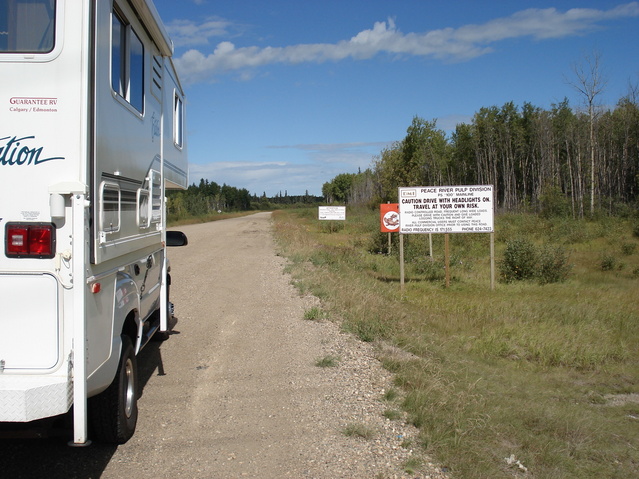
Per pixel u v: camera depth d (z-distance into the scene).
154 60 5.34
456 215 13.26
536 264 15.16
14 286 3.09
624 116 45.62
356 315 8.52
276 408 5.00
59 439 4.28
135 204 4.51
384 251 20.92
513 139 57.75
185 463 3.91
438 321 9.22
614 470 4.21
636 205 36.72
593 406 5.84
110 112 3.62
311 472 3.79
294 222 48.69
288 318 8.71
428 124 53.62
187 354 6.78
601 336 8.58
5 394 2.92
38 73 3.12
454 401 5.05
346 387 5.53
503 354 7.75
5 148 3.09
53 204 3.05
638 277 15.27
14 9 3.11
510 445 4.45
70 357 3.12
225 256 18.22
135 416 4.49
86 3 3.16
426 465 3.90
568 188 53.44
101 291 3.50
